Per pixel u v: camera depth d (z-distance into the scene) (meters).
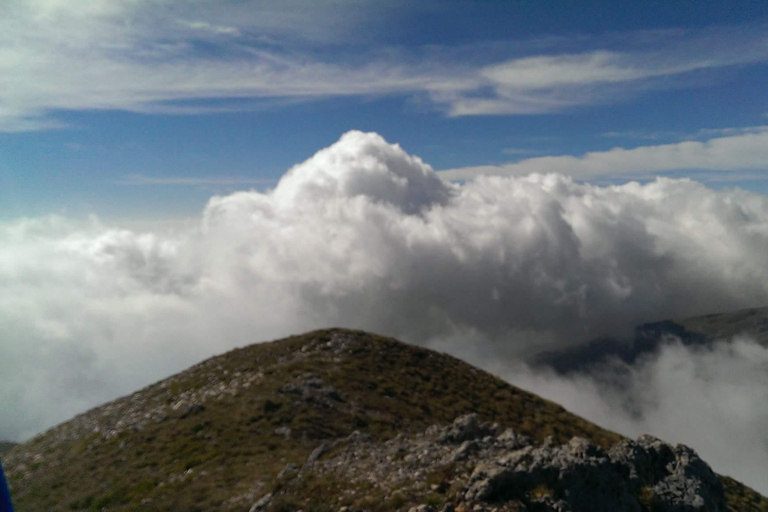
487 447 20.23
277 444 27.45
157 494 22.56
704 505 18.33
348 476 19.48
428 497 16.64
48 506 24.61
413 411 35.06
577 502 16.23
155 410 36.81
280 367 40.56
